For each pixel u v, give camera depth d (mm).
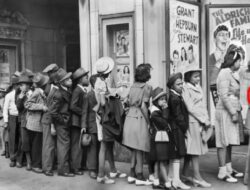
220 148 5855
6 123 7566
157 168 5543
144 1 7414
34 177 6438
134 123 5750
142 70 5812
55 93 6223
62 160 6422
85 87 6594
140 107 5801
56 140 6609
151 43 7379
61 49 11953
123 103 6426
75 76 6438
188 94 5570
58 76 6359
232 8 8102
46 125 6516
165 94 5473
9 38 10547
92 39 8195
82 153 6672
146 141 5734
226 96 5703
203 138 5621
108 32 8109
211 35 8086
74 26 12203
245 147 8086
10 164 7270
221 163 5879
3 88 8484
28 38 11062
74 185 5883
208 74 8086
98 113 5832
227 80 5754
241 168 6504
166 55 7254
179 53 7496
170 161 5621
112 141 5879
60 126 6348
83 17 8312
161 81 7324
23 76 7000
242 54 8000
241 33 8156
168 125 5430
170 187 5438
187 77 5703
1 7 10352
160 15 7297
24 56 10930
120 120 5836
